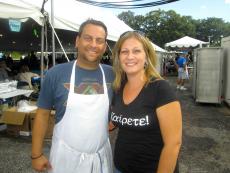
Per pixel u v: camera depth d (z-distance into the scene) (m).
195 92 11.00
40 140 2.38
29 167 4.49
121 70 2.22
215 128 7.19
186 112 9.11
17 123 5.77
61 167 2.29
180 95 12.91
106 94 2.29
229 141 6.14
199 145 5.84
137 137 2.03
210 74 10.08
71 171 2.28
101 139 2.31
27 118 5.85
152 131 2.00
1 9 5.13
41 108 2.33
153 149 2.01
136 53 2.07
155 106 1.95
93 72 2.30
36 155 2.37
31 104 6.45
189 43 21.47
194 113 8.98
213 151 5.50
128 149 2.07
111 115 2.19
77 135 2.23
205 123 7.69
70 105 2.21
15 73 11.80
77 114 2.22
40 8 5.77
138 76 2.09
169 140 1.91
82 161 2.26
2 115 6.13
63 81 2.24
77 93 2.24
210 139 6.27
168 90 1.94
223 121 7.93
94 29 2.25
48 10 6.26
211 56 10.02
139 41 2.08
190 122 7.78
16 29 5.34
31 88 8.05
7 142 5.57
